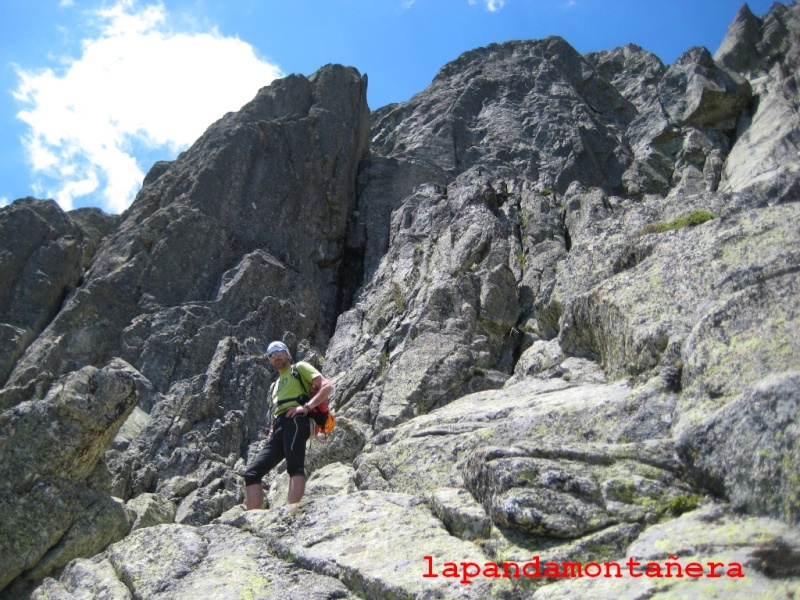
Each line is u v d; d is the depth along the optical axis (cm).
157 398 2139
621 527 823
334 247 3052
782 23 4522
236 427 2052
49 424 1209
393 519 979
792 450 779
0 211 2595
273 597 863
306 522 1030
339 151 3269
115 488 1759
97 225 2919
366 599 856
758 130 3453
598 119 4172
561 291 1566
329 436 1494
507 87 4284
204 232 2692
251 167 2975
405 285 2283
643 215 1586
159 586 924
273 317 2489
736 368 959
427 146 3719
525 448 925
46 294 2439
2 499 1149
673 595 709
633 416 1027
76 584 1013
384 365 1873
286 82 3434
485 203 2594
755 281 1120
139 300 2480
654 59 5053
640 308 1247
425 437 1234
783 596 664
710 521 801
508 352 1881
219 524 1080
